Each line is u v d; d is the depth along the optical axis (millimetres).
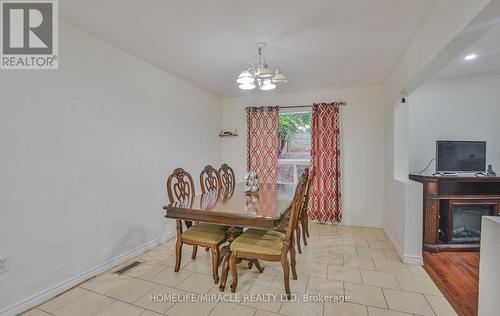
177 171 2680
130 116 2814
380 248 3090
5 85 1799
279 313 1860
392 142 3252
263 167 4496
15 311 1832
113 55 2600
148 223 3068
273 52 2740
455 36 1566
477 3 1312
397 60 2934
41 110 1995
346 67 3168
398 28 2213
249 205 2314
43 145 2008
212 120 4562
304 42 2498
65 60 2158
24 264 1892
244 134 4746
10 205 1818
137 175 2914
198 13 2006
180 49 2689
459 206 3059
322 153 4098
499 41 2465
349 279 2344
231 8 1933
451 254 2914
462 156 3273
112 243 2600
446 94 3627
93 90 2396
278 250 2068
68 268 2186
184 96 3771
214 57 2898
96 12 2002
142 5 1901
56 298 2043
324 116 4086
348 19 2076
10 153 1817
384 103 3803
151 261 2740
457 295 2084
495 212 2998
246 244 2133
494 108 3490
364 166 4008
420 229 2652
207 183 3445
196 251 2830
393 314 1844
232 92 4465
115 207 2637
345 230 3797
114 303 1980
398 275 2418
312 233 3656
